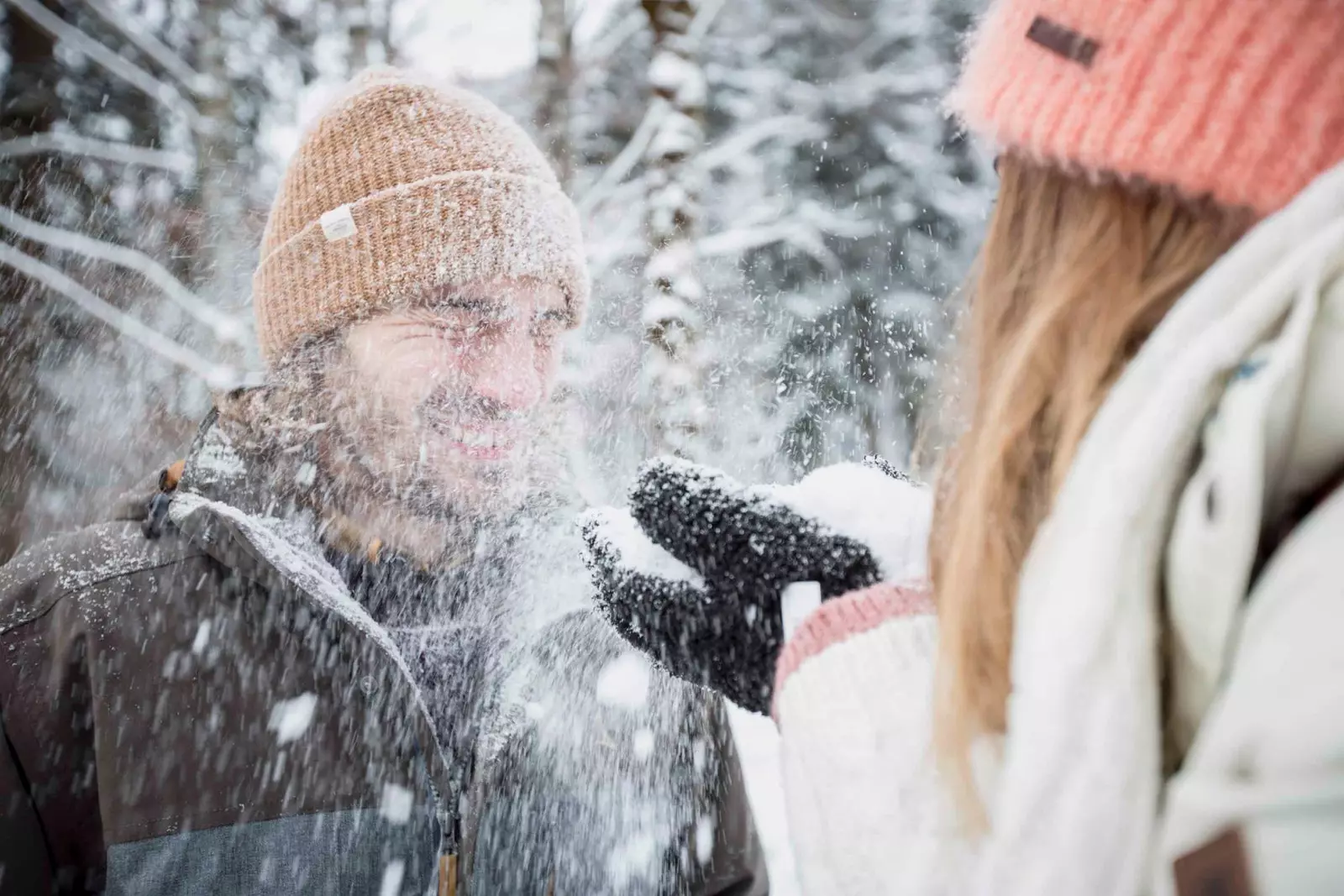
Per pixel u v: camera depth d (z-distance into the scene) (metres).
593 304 5.18
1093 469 0.48
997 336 0.65
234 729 1.02
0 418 5.44
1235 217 0.54
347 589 1.12
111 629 1.03
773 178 7.07
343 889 1.01
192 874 0.98
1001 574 0.55
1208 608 0.43
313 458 1.16
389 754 1.03
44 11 5.81
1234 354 0.44
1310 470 0.43
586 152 6.44
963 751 0.52
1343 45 0.51
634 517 0.89
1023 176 0.65
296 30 6.45
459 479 1.19
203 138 5.80
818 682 0.64
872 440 6.03
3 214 5.22
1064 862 0.43
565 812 1.16
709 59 6.95
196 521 1.02
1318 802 0.34
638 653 1.25
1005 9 0.64
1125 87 0.55
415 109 1.27
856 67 7.28
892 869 0.54
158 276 5.28
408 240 1.19
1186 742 0.45
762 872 1.31
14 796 1.00
